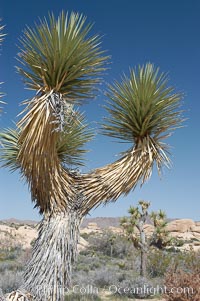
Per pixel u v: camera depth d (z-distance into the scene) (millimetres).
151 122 4145
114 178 3990
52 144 3609
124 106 4223
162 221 20000
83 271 17219
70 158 4785
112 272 15828
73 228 3908
